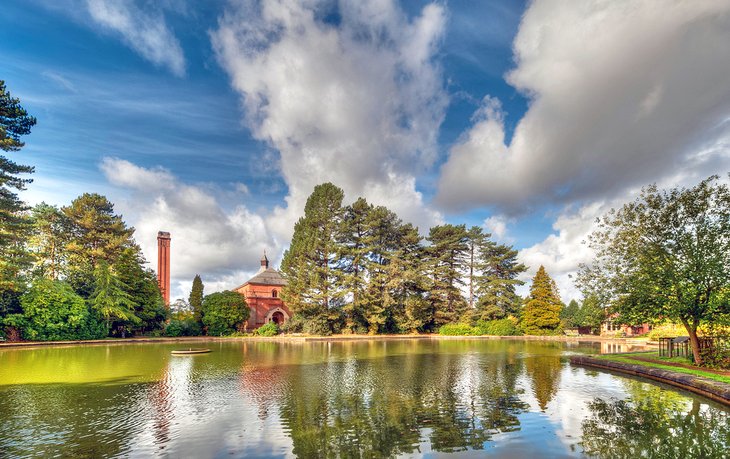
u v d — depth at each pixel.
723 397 11.41
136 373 17.38
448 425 9.27
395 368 18.91
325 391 13.14
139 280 47.69
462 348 31.78
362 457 7.35
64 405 11.27
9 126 28.78
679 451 7.63
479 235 63.25
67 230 51.06
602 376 16.39
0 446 7.88
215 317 50.56
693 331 17.78
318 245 52.75
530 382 14.88
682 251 17.61
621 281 19.52
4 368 19.09
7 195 32.09
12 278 34.78
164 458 7.29
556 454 7.48
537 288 53.12
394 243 59.78
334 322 51.72
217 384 14.52
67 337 38.06
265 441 8.20
